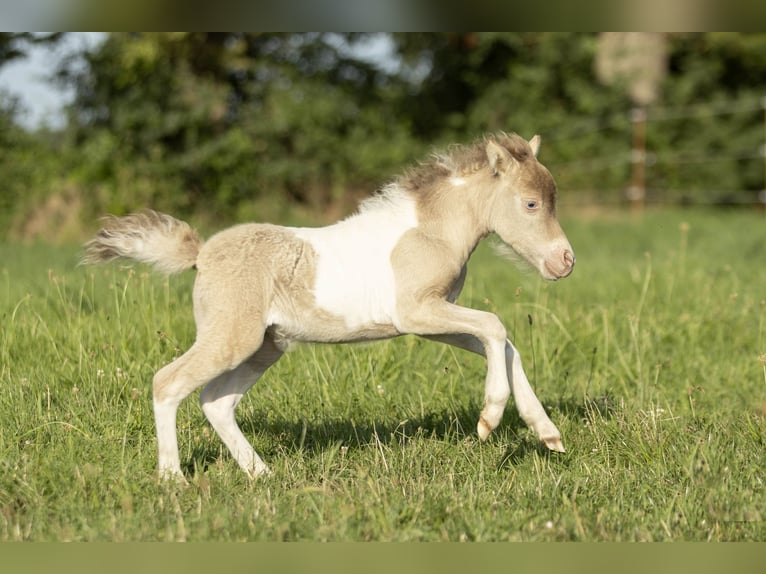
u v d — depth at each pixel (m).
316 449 6.17
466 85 27.75
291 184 22.12
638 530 4.79
